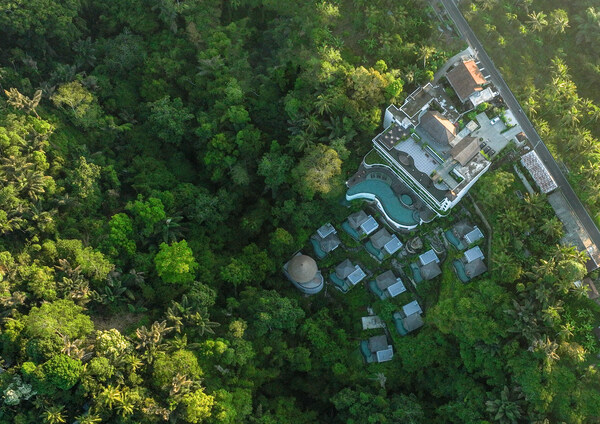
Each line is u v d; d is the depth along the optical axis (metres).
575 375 92.50
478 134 107.69
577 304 97.75
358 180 110.44
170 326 93.88
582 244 99.94
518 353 94.81
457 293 103.31
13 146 97.75
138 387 85.94
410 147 107.25
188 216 108.38
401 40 111.19
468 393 97.88
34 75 114.00
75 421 83.25
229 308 99.81
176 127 113.19
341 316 112.00
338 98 104.44
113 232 97.88
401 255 111.44
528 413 91.69
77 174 102.56
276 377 105.44
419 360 103.56
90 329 88.12
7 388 78.75
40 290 87.88
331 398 102.44
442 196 104.31
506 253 100.62
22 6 109.94
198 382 88.25
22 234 95.56
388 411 99.31
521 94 110.69
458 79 108.19
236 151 110.94
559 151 106.69
